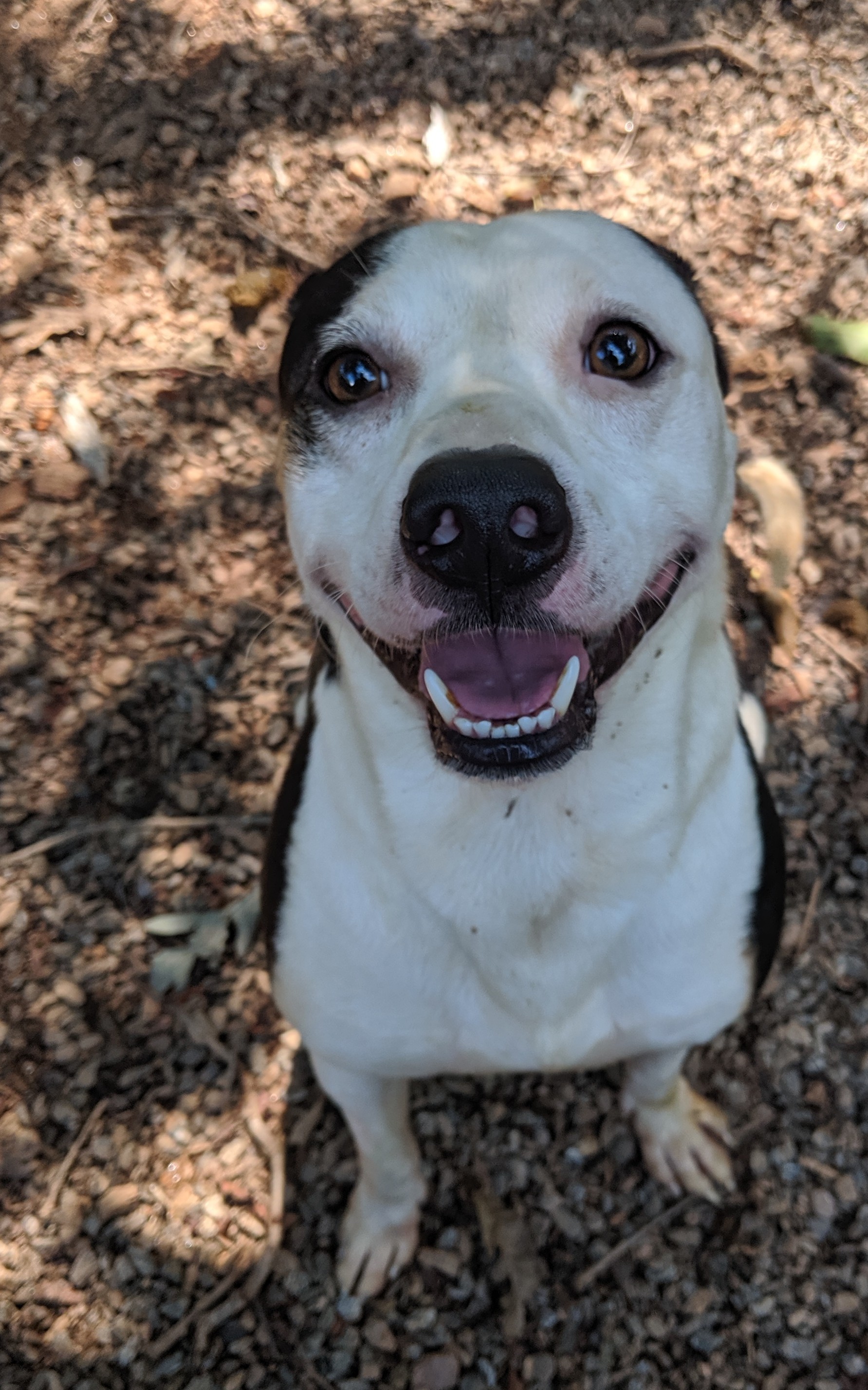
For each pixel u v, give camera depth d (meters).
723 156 0.90
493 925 0.43
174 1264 0.60
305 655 0.75
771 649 0.74
